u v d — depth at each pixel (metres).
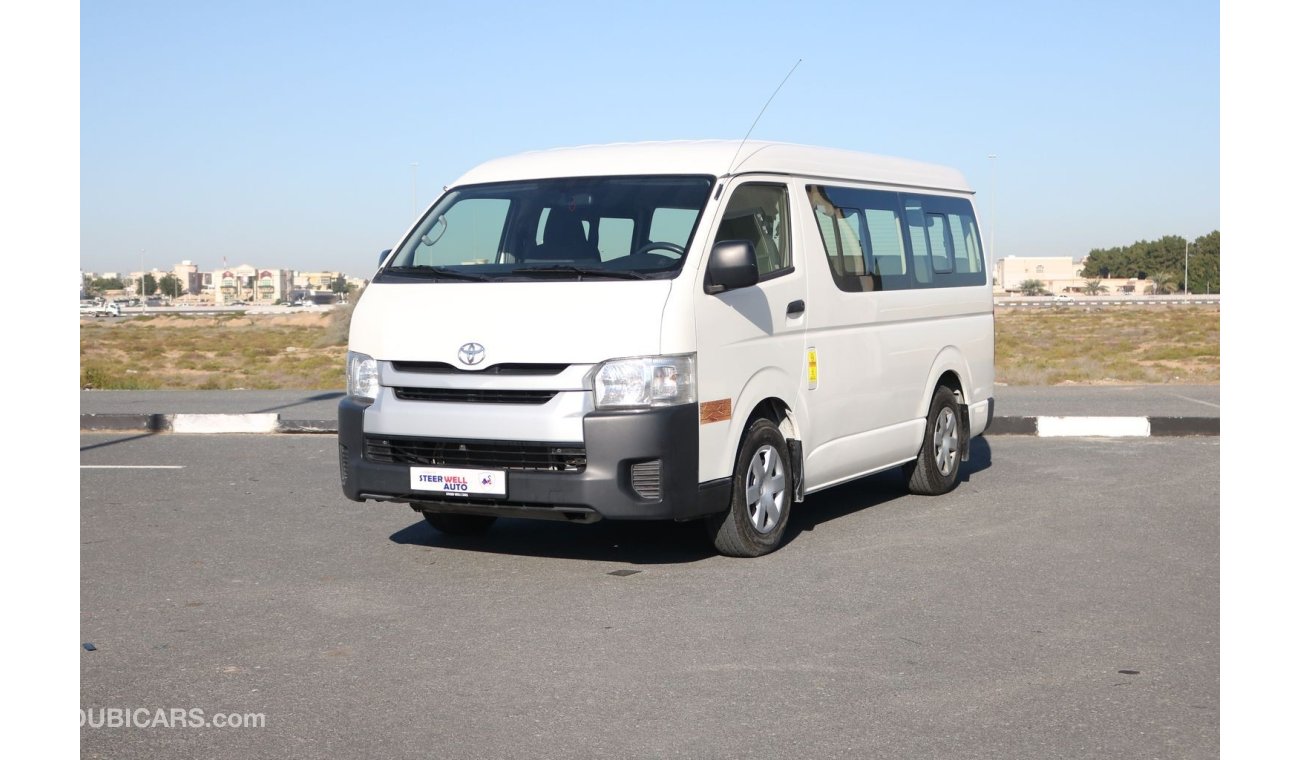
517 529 8.50
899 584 6.79
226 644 5.69
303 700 4.89
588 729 4.54
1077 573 7.04
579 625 5.98
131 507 9.38
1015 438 13.25
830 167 8.51
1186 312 85.00
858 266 8.59
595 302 6.83
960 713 4.69
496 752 4.32
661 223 7.22
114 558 7.57
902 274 9.18
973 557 7.48
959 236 10.24
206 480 10.70
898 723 4.58
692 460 6.84
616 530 8.42
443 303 7.16
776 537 7.65
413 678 5.16
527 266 7.29
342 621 6.10
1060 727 4.54
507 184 7.86
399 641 5.73
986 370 10.53
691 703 4.82
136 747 4.39
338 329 60.47
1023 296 170.75
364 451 7.28
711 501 7.02
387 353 7.21
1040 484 10.25
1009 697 4.88
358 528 8.55
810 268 8.00
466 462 6.96
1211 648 5.55
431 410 7.00
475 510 7.04
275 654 5.53
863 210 8.80
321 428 14.20
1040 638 5.72
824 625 5.95
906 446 9.29
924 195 9.77
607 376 6.67
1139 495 9.66
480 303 7.05
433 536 8.26
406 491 7.09
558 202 7.54
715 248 6.89
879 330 8.82
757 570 7.16
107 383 28.98
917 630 5.86
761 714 4.69
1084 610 6.22
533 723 4.61
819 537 8.15
